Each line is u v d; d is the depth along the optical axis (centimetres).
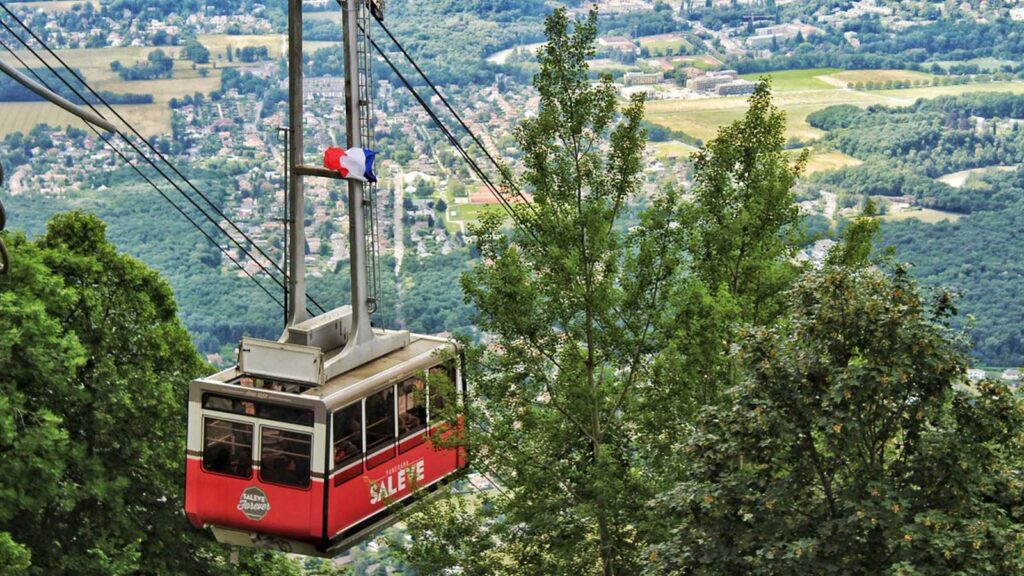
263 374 2230
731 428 1803
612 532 2673
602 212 2712
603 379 2775
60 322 3375
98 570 3244
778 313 2855
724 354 2603
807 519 1767
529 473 2658
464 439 2503
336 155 2269
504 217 2794
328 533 2175
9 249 3331
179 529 3522
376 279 2339
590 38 2736
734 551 1766
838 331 1762
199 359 3709
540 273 2731
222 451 2205
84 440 3412
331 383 2230
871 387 1706
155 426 3478
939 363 1708
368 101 2295
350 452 2223
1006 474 1731
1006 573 1591
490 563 2684
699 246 2939
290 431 2167
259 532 2225
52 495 3144
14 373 3136
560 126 2756
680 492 1827
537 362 2723
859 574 1678
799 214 3008
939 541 1605
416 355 2388
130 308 3562
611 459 2558
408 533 2681
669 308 2744
